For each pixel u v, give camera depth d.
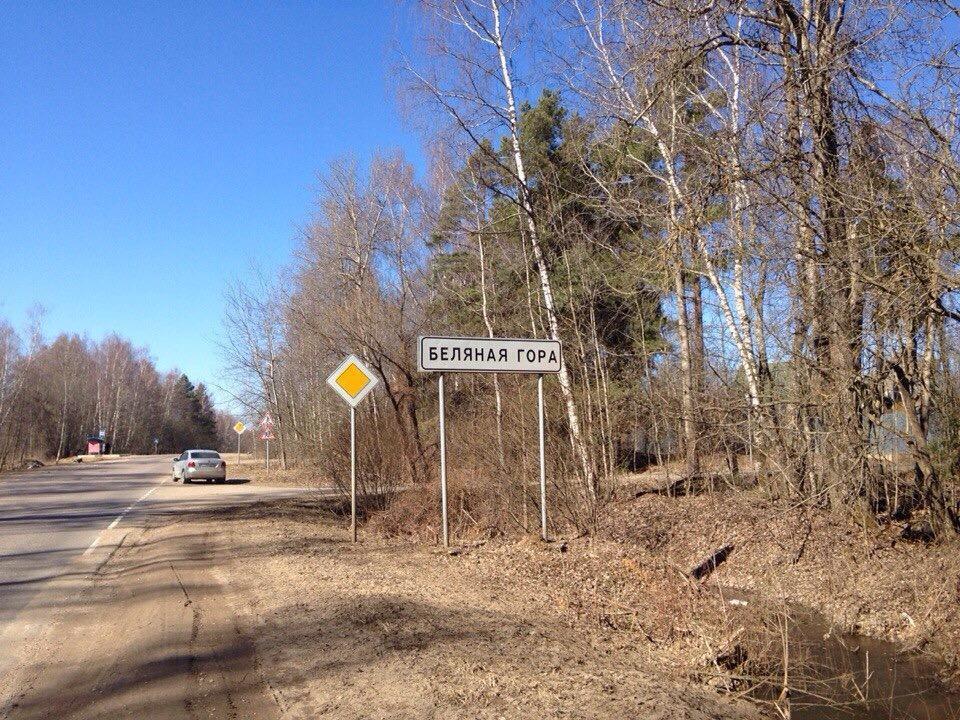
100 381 89.56
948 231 8.37
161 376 111.25
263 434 40.28
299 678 5.82
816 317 10.31
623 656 6.53
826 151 9.65
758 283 11.81
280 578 9.56
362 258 25.31
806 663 7.04
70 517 18.89
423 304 24.58
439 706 5.05
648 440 18.64
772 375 12.47
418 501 14.61
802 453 11.77
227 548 12.55
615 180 14.00
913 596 8.92
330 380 12.97
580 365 15.14
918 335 10.34
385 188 26.41
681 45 10.92
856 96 9.49
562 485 12.79
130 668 6.25
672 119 12.52
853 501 11.66
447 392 17.81
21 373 57.25
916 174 8.56
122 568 11.36
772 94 10.31
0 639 7.41
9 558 12.42
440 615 7.45
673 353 16.42
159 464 57.12
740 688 6.19
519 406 13.16
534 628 7.14
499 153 18.56
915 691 6.64
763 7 10.99
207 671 6.11
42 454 69.44
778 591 8.79
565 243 17.31
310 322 21.61
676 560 11.58
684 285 17.36
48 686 5.93
